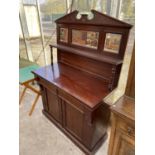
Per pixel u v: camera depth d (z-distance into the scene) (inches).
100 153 57.9
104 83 52.5
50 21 83.4
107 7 54.6
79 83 52.5
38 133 67.4
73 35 58.3
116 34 44.2
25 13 95.4
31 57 112.0
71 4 66.0
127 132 33.0
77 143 59.5
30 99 92.9
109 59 46.6
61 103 57.7
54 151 59.0
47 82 57.2
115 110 33.0
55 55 92.7
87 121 46.4
